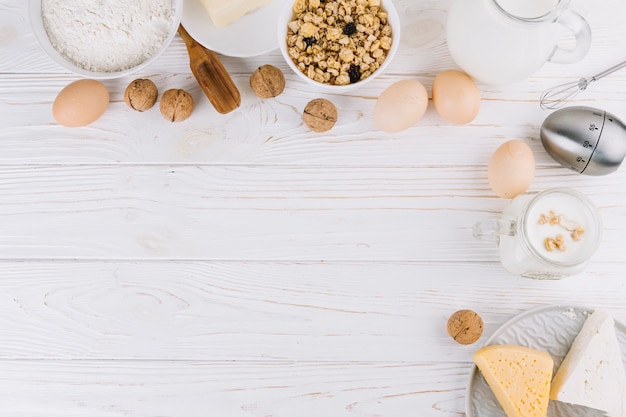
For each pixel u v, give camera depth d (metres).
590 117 0.92
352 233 0.97
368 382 0.95
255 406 0.96
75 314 0.96
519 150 0.92
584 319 0.94
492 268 0.96
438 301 0.96
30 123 0.98
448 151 0.98
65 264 0.97
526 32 0.88
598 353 0.91
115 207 0.97
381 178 0.98
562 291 0.96
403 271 0.96
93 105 0.94
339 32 0.94
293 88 0.99
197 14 0.98
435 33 0.99
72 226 0.97
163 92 0.98
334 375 0.96
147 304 0.96
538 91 0.98
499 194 0.94
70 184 0.98
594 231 0.91
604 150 0.92
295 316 0.96
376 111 0.94
